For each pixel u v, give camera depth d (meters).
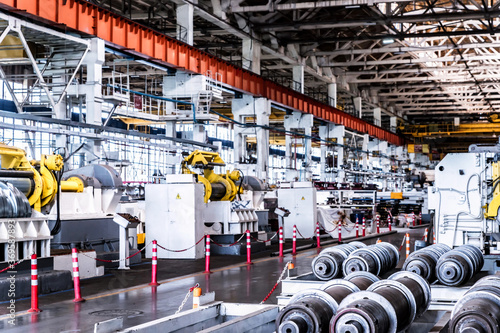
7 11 20.58
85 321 11.23
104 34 24.88
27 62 24.23
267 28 37.62
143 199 29.88
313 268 12.34
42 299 13.74
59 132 22.28
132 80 48.38
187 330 7.73
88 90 24.34
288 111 45.81
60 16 22.50
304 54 44.69
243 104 38.56
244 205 26.58
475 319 6.45
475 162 14.40
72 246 19.28
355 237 34.56
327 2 32.53
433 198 14.75
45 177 17.06
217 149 34.31
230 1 33.91
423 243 15.83
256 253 26.03
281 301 10.62
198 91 31.23
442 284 11.59
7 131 33.91
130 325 10.80
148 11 35.34
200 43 45.03
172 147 30.09
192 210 22.72
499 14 33.34
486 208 14.26
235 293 14.54
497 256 13.29
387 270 13.41
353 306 6.70
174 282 16.62
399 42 44.12
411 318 7.91
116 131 25.20
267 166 38.88
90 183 20.95
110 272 18.92
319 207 37.91
